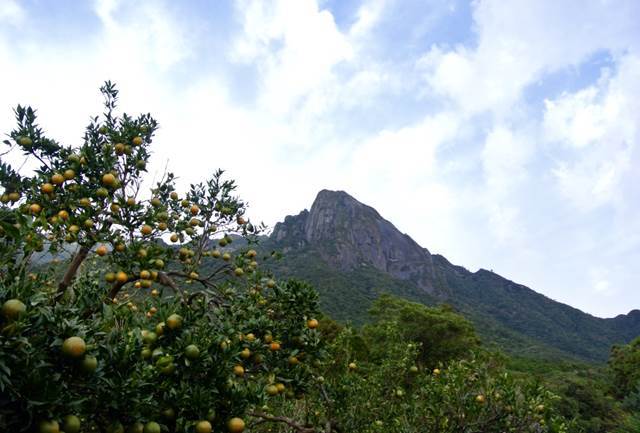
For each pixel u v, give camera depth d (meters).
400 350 7.92
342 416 6.29
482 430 6.21
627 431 5.26
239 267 5.94
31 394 2.34
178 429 3.25
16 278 2.74
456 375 6.62
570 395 32.03
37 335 2.56
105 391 2.78
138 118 6.00
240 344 4.16
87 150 5.18
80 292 3.94
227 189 6.40
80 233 4.73
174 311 3.81
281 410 6.39
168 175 6.18
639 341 38.78
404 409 6.68
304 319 5.33
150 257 4.91
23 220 2.85
